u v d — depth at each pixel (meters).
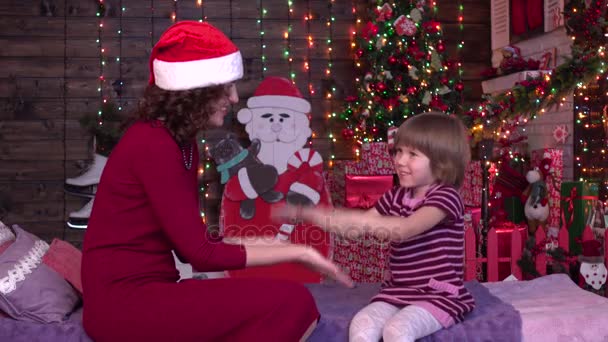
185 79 1.86
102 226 1.89
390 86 5.06
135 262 1.87
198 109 1.88
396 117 4.99
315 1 5.65
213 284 1.86
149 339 1.82
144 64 5.48
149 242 1.90
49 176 5.39
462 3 5.84
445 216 2.38
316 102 5.67
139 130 1.88
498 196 5.07
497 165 5.21
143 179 1.82
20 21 5.34
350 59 5.69
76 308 2.61
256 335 1.81
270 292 1.83
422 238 2.42
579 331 2.53
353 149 5.66
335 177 5.09
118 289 1.85
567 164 5.01
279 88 5.04
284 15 5.62
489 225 4.68
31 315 2.40
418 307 2.29
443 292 2.38
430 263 2.40
